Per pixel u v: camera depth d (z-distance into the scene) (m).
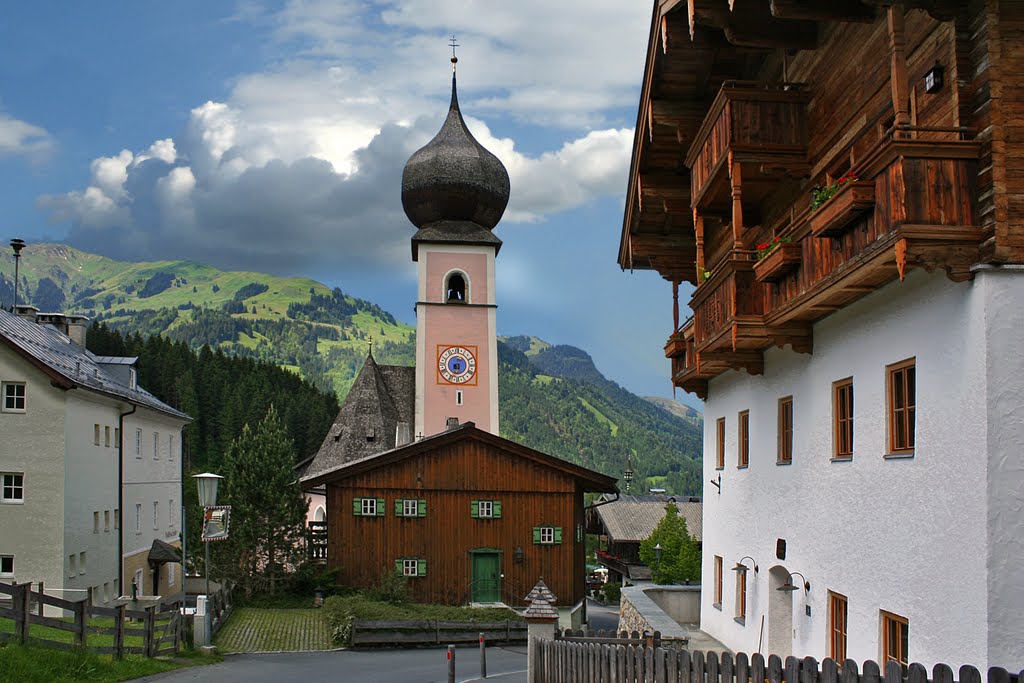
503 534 40.34
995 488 10.15
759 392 18.30
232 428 101.56
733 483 20.58
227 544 38.53
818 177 15.26
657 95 18.31
